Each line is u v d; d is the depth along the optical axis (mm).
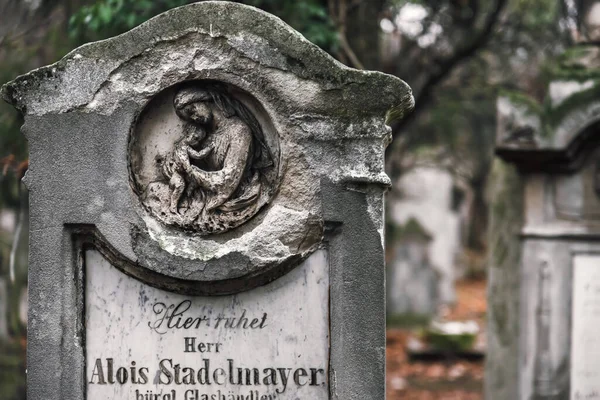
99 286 2490
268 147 2496
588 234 3535
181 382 2490
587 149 3520
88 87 2439
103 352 2490
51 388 2480
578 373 3553
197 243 2457
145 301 2488
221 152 2479
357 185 2467
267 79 2443
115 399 2490
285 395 2498
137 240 2445
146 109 2479
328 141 2461
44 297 2475
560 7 5258
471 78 6602
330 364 2494
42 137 2451
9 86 2449
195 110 2467
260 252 2449
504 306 3771
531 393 3588
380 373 2488
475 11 5211
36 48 3980
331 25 3814
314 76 2447
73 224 2463
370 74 2455
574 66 3531
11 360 4133
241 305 2488
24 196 3785
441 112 7227
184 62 2439
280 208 2467
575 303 3553
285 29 2438
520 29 5723
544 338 3568
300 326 2492
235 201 2473
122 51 2436
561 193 3568
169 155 2492
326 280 2492
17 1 4039
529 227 3582
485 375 3867
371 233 2473
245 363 2492
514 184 3748
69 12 3959
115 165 2447
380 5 4938
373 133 2461
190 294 2480
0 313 4227
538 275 3574
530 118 3473
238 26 2434
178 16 2432
